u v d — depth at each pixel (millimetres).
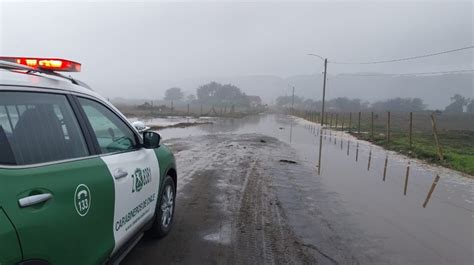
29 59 2951
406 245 5277
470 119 74812
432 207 7406
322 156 14750
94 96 3465
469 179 10695
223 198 7301
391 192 8641
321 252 4875
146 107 65750
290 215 6402
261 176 9797
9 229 2002
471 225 6312
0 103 2344
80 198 2678
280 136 24469
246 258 4539
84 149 3006
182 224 5605
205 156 13102
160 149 4871
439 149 14289
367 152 16641
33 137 2527
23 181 2225
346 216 6539
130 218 3633
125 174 3473
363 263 4613
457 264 4699
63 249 2463
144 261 4281
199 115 57531
